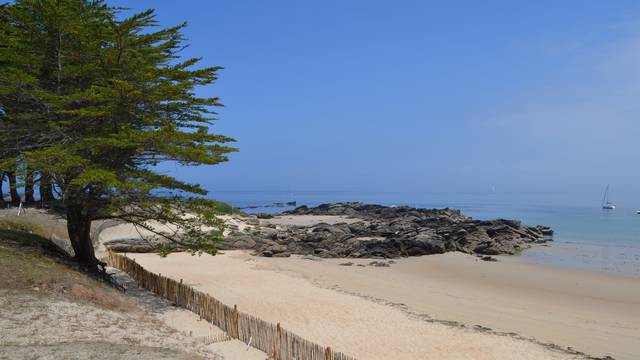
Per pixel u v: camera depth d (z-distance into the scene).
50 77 24.25
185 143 22.19
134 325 16.17
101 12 24.70
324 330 20.50
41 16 22.56
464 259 45.75
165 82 22.69
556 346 19.56
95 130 22.77
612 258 47.97
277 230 62.59
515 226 64.94
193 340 16.66
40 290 16.95
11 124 23.25
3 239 23.03
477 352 18.22
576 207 172.12
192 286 29.03
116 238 41.47
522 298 29.75
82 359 11.92
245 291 27.84
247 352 16.48
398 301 27.47
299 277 33.44
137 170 22.83
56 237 34.56
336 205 113.75
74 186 22.09
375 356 17.53
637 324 23.89
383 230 62.19
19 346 12.24
